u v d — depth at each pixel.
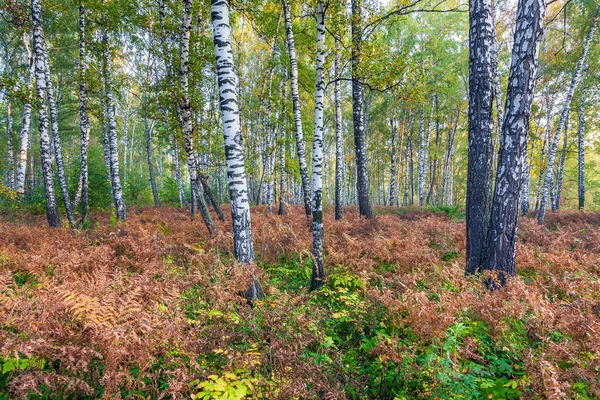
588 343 3.29
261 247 7.93
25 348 2.66
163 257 6.76
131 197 26.48
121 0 11.87
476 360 3.69
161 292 4.45
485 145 6.07
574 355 3.30
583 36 16.52
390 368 3.62
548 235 9.31
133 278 4.86
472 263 5.92
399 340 3.77
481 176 6.07
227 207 21.05
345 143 39.12
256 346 3.68
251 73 23.86
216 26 5.22
